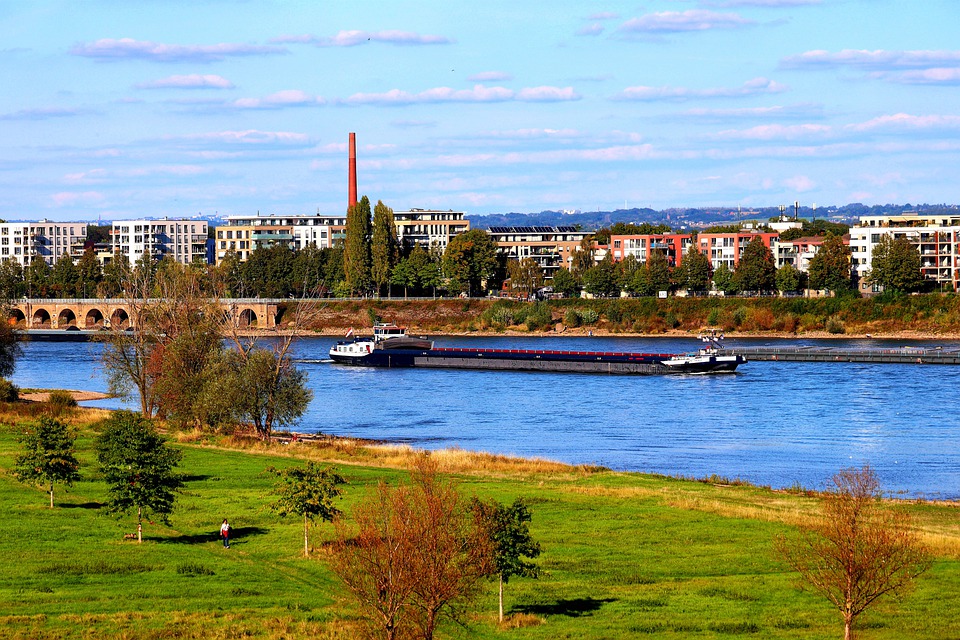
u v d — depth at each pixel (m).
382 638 133.38
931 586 163.75
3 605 150.75
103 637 137.75
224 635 138.38
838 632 143.50
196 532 194.75
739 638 140.88
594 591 161.88
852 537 141.75
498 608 153.62
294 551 180.88
